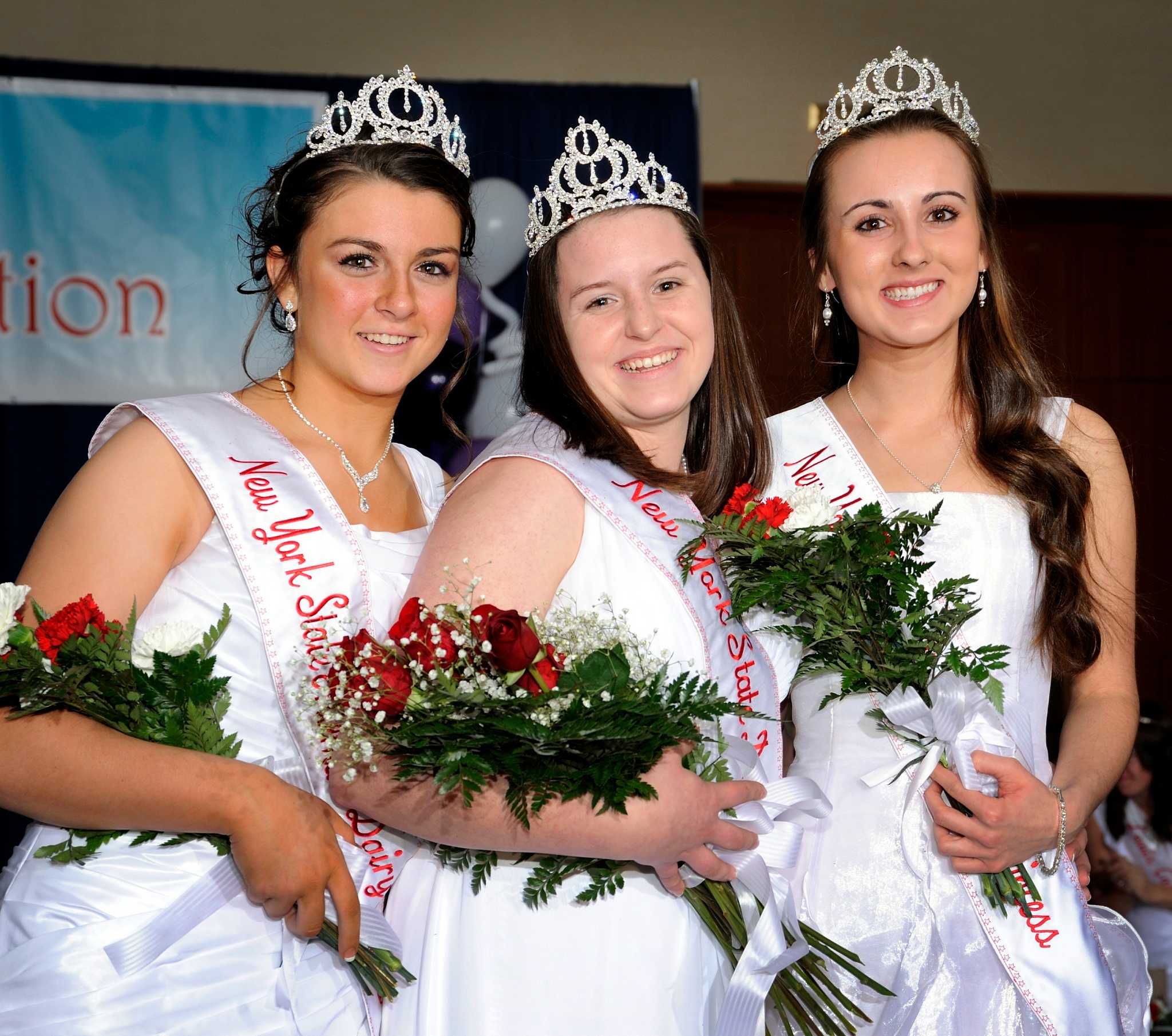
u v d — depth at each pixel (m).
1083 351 5.10
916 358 2.10
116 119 3.71
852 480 2.07
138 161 3.71
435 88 3.69
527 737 1.41
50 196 3.70
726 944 1.72
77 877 1.57
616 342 1.80
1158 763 3.56
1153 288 5.10
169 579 1.71
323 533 1.75
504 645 1.40
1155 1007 3.28
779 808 1.75
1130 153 5.01
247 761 1.67
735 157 4.80
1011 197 4.98
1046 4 4.95
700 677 1.73
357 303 1.78
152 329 3.74
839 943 1.89
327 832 1.55
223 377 3.76
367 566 1.75
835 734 1.98
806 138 4.81
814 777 1.98
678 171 3.76
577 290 1.81
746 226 4.86
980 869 1.83
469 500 1.68
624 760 1.48
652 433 1.88
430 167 1.82
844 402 2.20
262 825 1.50
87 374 3.73
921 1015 1.87
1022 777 1.80
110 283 3.72
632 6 4.70
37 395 3.72
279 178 1.86
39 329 3.71
